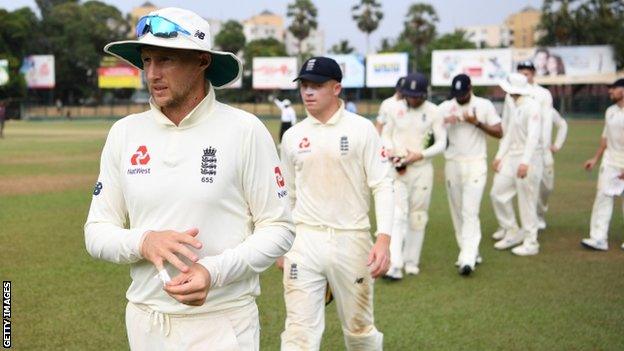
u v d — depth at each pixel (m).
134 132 2.45
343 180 3.95
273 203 2.49
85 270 6.68
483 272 7.05
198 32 2.34
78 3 75.00
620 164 7.96
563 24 62.84
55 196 11.95
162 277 2.19
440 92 61.09
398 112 6.84
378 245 3.81
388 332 5.08
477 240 7.07
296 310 3.92
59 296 5.78
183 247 2.22
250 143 2.43
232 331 2.43
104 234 2.40
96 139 28.91
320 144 3.96
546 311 5.63
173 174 2.35
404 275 6.92
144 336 2.46
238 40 78.62
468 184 7.11
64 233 8.54
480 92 60.03
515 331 5.11
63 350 4.53
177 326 2.40
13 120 54.88
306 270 3.94
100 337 4.80
